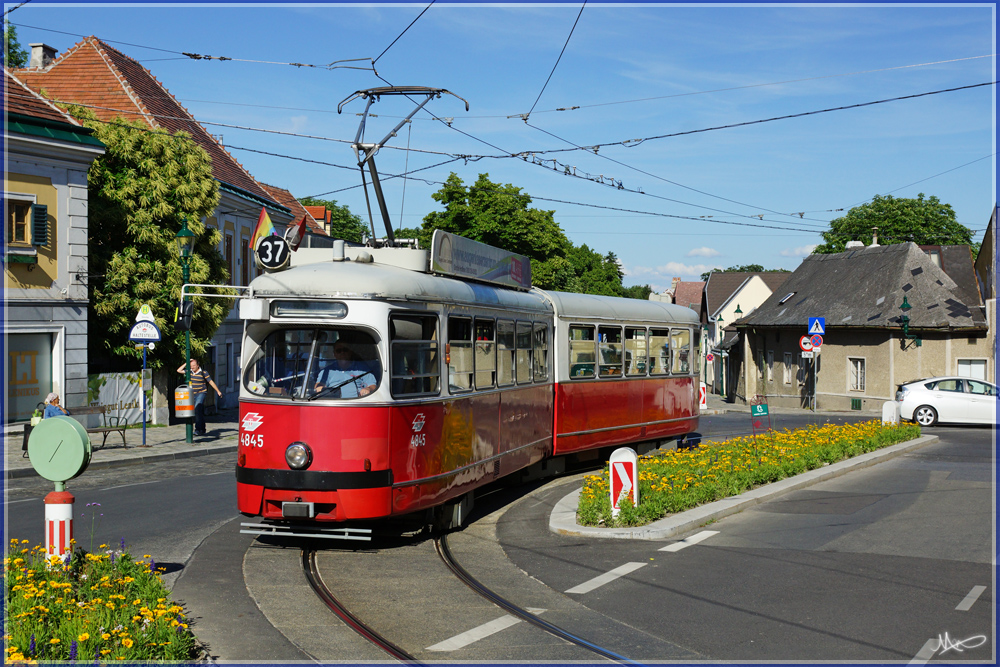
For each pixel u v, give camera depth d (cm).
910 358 3825
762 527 1145
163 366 2589
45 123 2150
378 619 746
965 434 2608
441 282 1106
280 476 949
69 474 778
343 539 1020
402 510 987
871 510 1267
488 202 5153
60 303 2200
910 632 715
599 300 1705
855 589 845
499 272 1347
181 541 1014
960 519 1197
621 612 771
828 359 4275
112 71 3206
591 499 1188
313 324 980
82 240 2253
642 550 1015
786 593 830
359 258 1054
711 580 877
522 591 841
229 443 2145
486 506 1348
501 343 1295
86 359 2280
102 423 2334
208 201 2631
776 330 4794
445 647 677
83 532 1060
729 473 1409
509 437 1320
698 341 2091
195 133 3681
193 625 704
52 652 570
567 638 700
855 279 4378
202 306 2575
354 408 952
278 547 998
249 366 994
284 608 763
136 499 1313
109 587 707
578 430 1595
